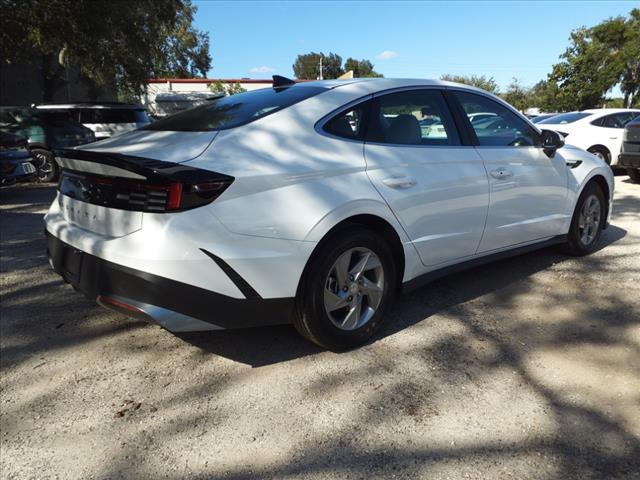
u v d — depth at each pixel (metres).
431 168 3.36
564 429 2.36
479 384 2.73
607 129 10.84
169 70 26.53
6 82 20.69
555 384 2.73
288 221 2.66
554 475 2.08
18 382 2.79
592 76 38.03
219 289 2.53
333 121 3.05
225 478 2.08
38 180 11.27
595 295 3.96
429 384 2.74
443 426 2.38
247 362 2.99
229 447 2.26
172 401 2.61
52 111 11.55
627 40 37.12
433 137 3.51
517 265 4.71
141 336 3.32
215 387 2.73
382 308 3.21
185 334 3.34
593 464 2.14
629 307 3.72
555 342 3.20
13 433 2.37
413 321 3.53
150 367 2.94
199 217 2.44
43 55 18.39
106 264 2.58
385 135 3.25
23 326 3.47
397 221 3.15
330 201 2.79
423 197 3.28
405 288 3.37
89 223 2.79
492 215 3.79
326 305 2.91
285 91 3.29
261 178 2.61
